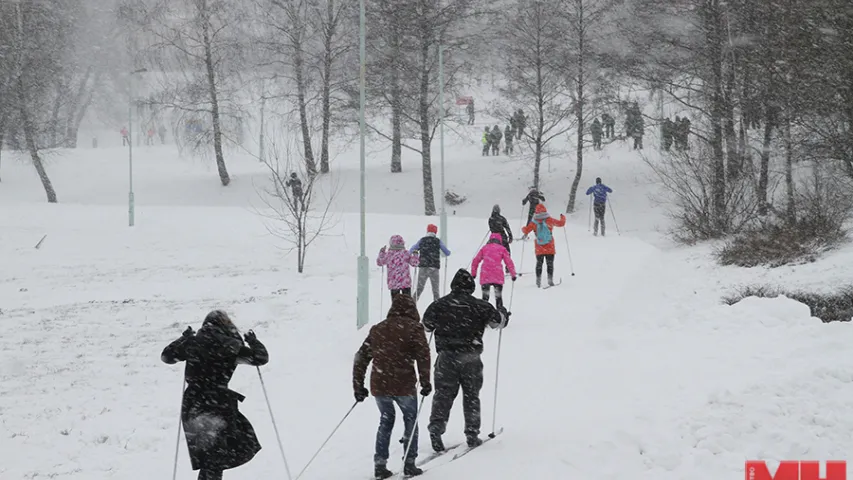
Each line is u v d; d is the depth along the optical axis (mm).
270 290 20734
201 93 42625
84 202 44688
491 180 44500
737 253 19844
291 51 40812
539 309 14938
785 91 22266
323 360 12828
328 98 40906
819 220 19859
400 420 9180
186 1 41781
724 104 28328
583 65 38094
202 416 6410
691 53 31422
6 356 13742
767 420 7348
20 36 42594
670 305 14734
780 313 11508
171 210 36312
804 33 21312
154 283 22078
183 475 8023
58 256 26578
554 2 38062
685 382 8922
